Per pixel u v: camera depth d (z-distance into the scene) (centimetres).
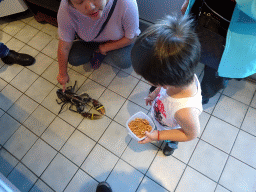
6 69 242
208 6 103
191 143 187
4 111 219
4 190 93
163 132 110
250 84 203
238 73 115
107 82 221
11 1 238
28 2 234
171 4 188
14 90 229
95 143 195
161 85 76
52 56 243
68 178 183
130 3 140
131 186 176
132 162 184
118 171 182
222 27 105
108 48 181
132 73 221
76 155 192
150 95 142
